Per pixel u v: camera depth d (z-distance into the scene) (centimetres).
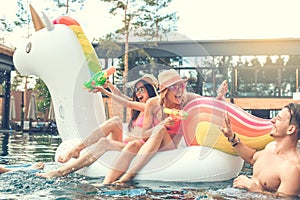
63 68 445
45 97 1883
